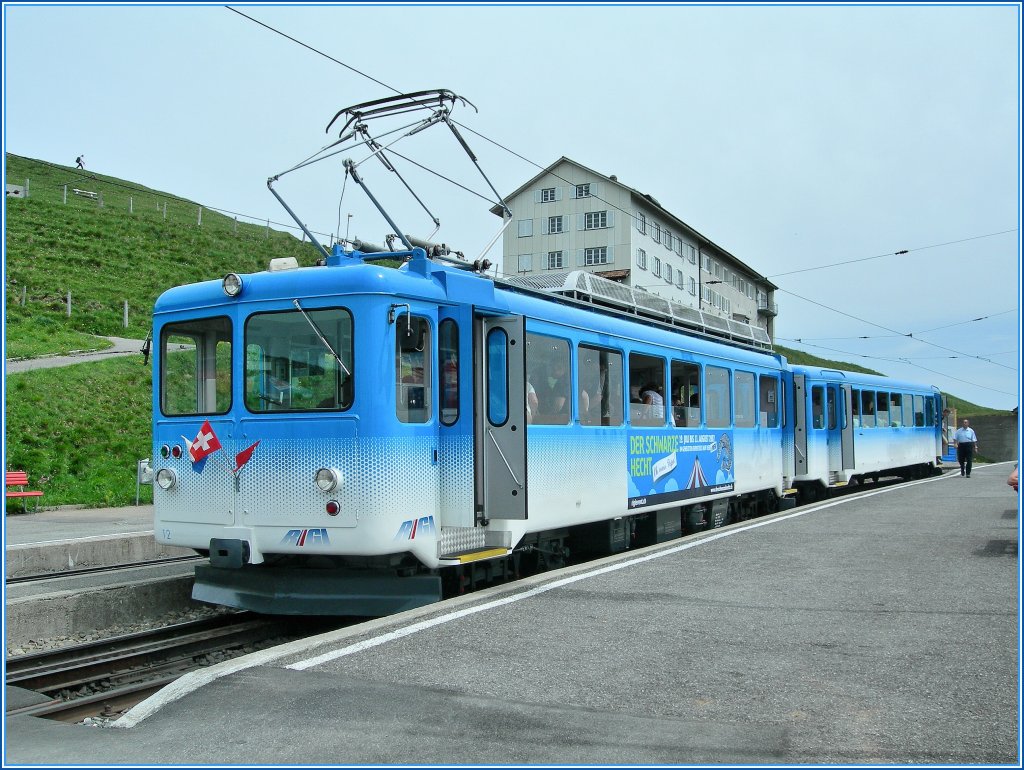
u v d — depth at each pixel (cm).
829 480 2044
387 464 770
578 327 1039
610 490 1094
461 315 852
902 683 539
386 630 680
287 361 805
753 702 509
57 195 5472
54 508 1720
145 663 769
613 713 495
